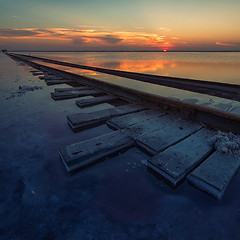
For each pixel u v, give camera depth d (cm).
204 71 1099
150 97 294
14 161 156
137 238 91
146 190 124
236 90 382
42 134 207
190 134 189
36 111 288
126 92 352
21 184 129
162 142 169
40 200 115
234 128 192
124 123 216
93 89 450
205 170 127
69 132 213
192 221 100
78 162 142
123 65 1689
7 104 324
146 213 106
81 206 111
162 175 131
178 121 225
